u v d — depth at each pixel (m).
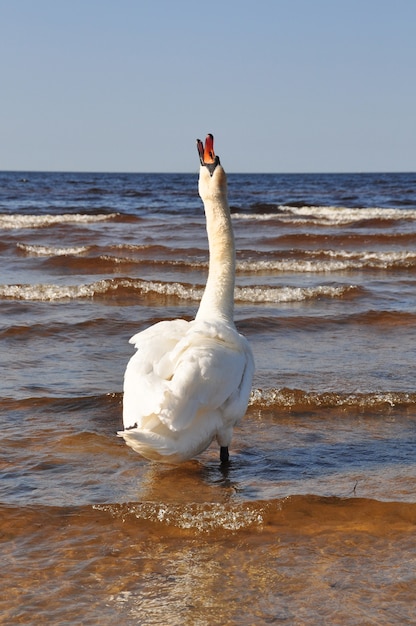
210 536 5.03
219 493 5.78
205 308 6.76
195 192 69.31
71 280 16.98
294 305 14.30
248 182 109.75
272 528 5.14
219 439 6.00
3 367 9.48
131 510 5.32
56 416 7.60
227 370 5.71
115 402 7.96
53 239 25.23
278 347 10.76
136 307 13.84
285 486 5.92
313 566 4.61
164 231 28.12
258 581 4.43
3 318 12.57
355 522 5.22
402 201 52.62
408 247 23.95
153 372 5.51
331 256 21.25
